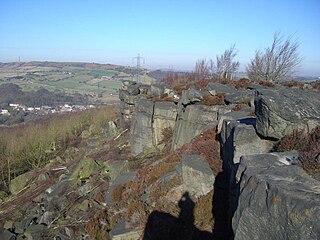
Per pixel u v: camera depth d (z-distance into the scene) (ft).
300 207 20.10
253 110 54.80
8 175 134.51
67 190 84.12
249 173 26.05
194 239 40.86
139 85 126.00
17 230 72.74
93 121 193.57
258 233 22.76
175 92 96.02
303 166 27.12
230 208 38.68
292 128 36.04
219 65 154.71
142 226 47.57
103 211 58.65
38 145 160.56
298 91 40.01
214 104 72.23
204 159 50.70
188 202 46.39
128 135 116.06
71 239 58.75
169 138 88.33
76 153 138.62
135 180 62.75
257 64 129.08
